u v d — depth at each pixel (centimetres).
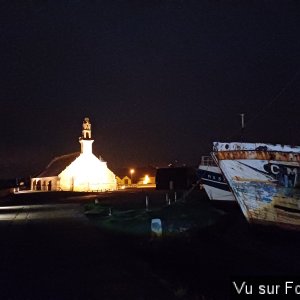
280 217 2272
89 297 1025
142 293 1070
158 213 2991
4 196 6644
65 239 2000
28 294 1056
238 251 1903
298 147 2203
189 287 1235
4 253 1636
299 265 1641
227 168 2398
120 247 1806
